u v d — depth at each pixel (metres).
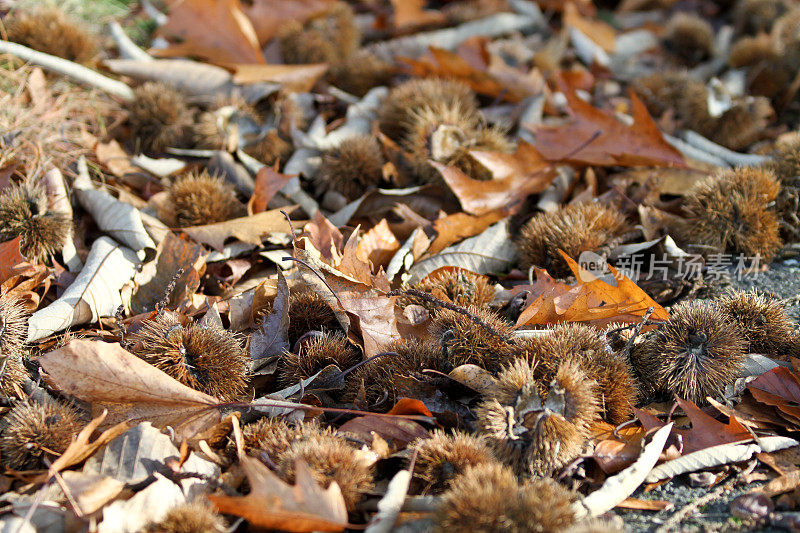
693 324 1.42
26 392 1.41
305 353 1.44
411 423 1.38
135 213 1.51
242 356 1.42
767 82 1.75
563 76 1.74
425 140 1.58
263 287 1.47
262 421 1.39
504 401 1.37
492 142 1.59
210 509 1.34
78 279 1.48
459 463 1.35
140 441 1.37
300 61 1.75
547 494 1.32
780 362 1.44
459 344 1.40
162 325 1.42
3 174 1.53
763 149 1.66
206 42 1.74
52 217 1.50
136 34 1.80
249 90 1.69
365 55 1.74
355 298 1.43
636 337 1.44
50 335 1.45
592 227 1.52
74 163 1.60
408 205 1.58
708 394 1.42
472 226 1.54
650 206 1.56
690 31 1.81
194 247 1.50
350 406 1.41
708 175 1.59
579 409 1.36
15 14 1.73
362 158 1.58
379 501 1.35
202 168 1.62
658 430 1.39
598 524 1.31
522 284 1.53
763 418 1.41
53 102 1.65
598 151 1.60
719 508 1.37
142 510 1.34
